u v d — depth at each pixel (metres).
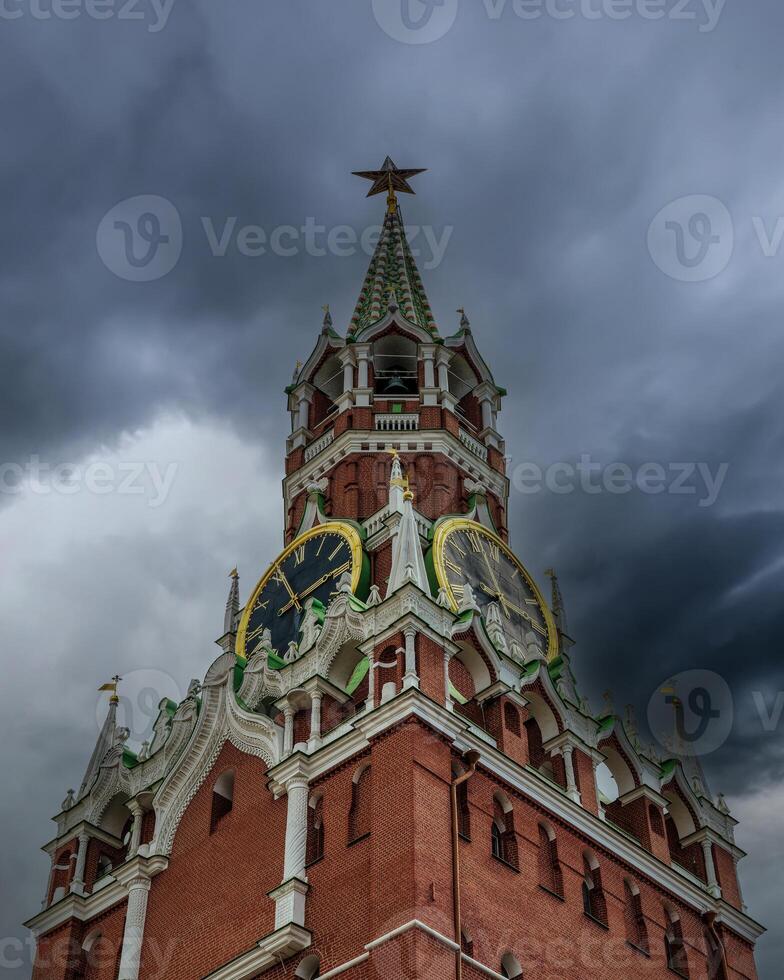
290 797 51.28
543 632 64.06
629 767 60.03
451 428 72.44
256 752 54.94
